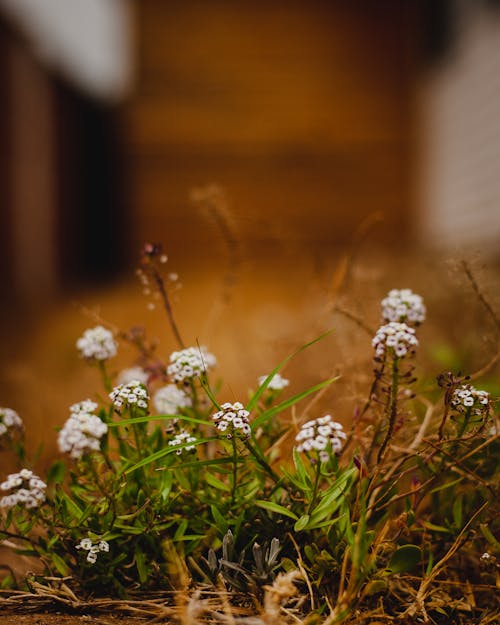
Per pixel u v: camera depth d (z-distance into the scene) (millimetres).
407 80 4562
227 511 554
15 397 935
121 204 4609
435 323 934
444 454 564
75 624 523
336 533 532
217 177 4602
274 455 598
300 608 533
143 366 651
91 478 567
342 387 724
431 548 569
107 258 4613
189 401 629
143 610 532
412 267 1368
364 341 725
